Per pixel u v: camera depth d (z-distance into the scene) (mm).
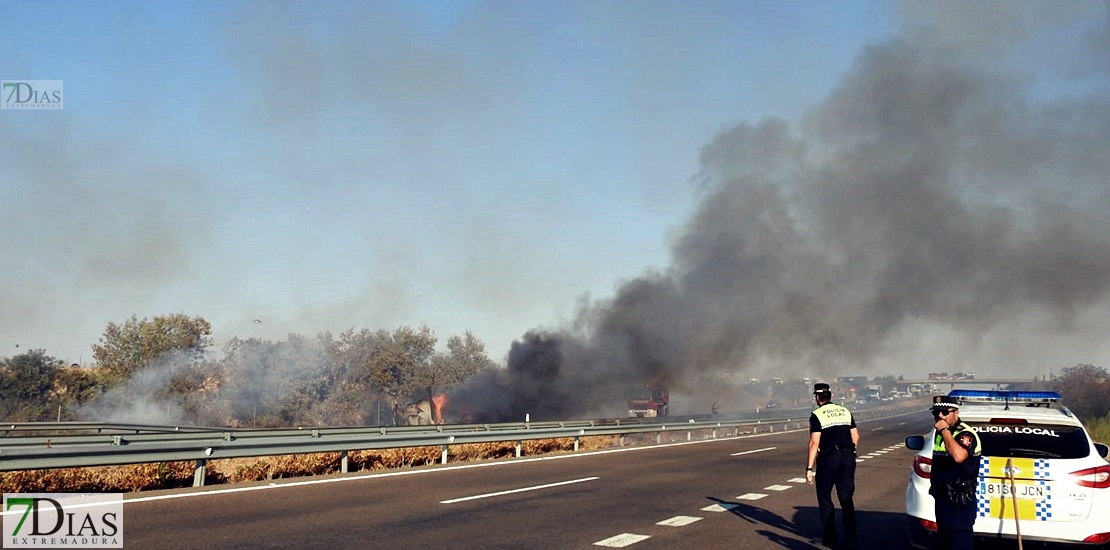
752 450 27391
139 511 10906
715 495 14188
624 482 16094
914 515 8586
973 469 7520
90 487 13438
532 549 8844
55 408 46781
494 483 15484
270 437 17734
